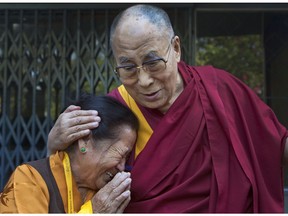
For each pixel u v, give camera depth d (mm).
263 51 3479
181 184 1464
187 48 3271
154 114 1575
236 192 1464
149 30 1396
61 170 1462
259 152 1594
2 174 3445
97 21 3389
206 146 1516
